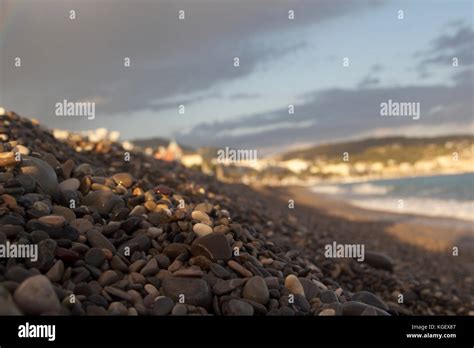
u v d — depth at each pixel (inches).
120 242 169.8
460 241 684.7
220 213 215.8
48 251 139.1
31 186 179.3
